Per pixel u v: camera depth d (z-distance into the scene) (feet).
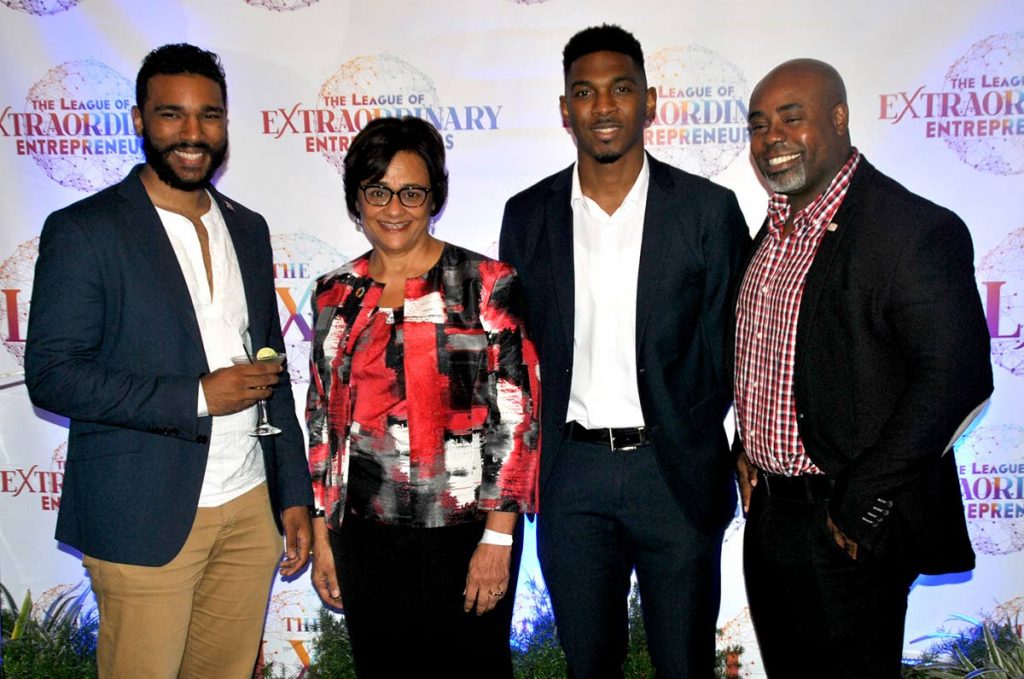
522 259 7.66
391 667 6.65
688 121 9.16
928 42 8.86
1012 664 8.98
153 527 6.63
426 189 6.39
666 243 7.20
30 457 10.14
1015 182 8.99
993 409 9.32
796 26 8.95
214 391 6.46
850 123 9.04
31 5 9.49
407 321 6.38
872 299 6.02
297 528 7.63
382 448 6.37
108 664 6.87
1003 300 9.16
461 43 9.23
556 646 9.59
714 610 7.57
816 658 6.64
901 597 6.55
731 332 7.12
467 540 6.44
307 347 9.80
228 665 7.57
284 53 9.36
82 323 6.36
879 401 6.12
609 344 7.39
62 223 6.48
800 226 6.53
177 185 6.71
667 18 9.03
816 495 6.47
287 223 9.61
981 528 9.49
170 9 9.37
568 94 7.31
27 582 10.31
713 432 7.50
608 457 7.35
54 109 9.63
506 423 6.43
